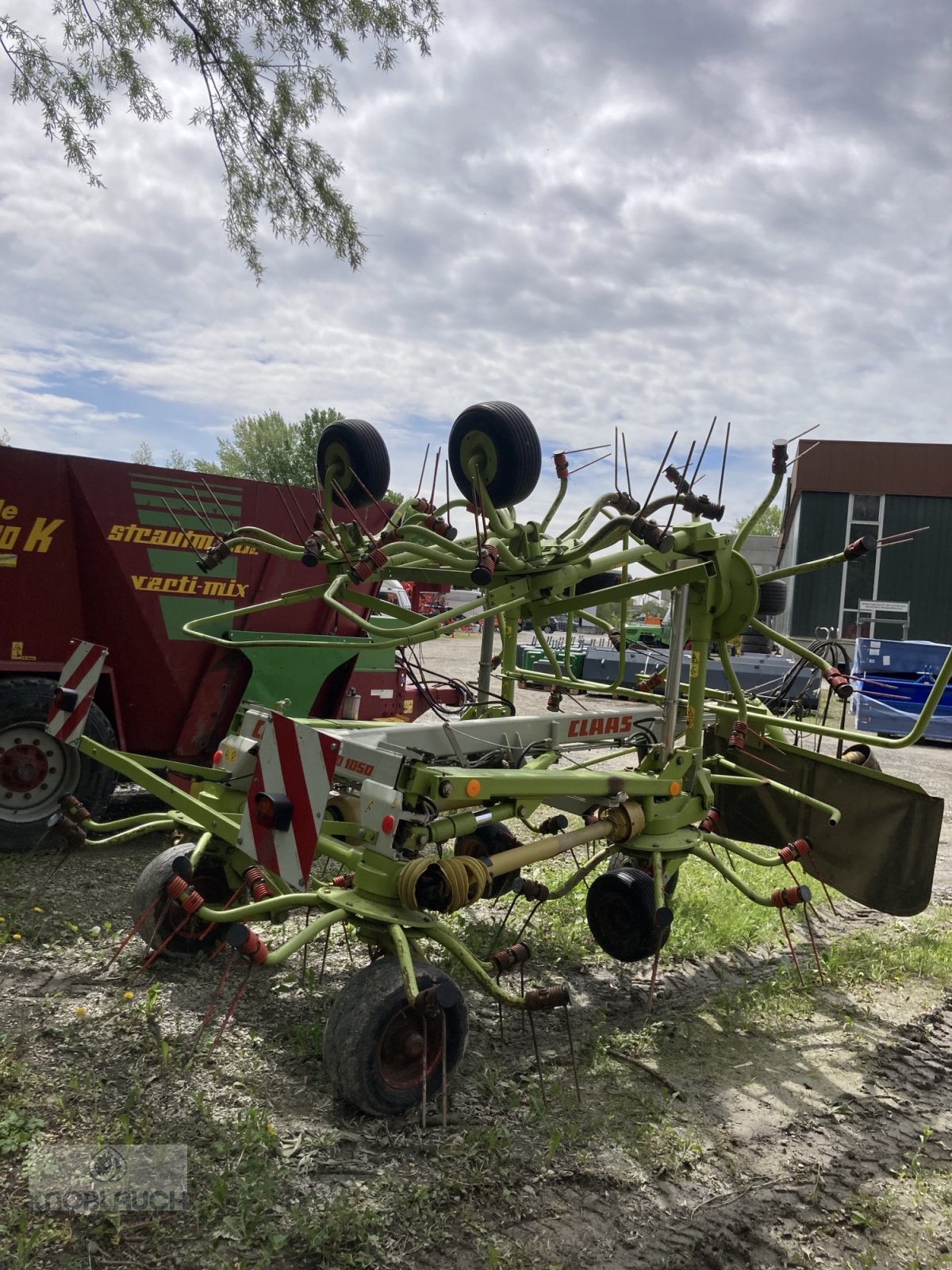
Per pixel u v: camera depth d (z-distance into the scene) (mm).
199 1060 3768
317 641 7660
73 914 5383
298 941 3420
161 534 7086
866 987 5258
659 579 4602
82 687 4719
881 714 17156
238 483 7387
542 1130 3500
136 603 7051
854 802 5477
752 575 4840
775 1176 3363
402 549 4375
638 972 5188
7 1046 3754
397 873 3576
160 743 7438
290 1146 3211
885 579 27703
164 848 6953
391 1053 3453
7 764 6523
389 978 3412
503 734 4504
